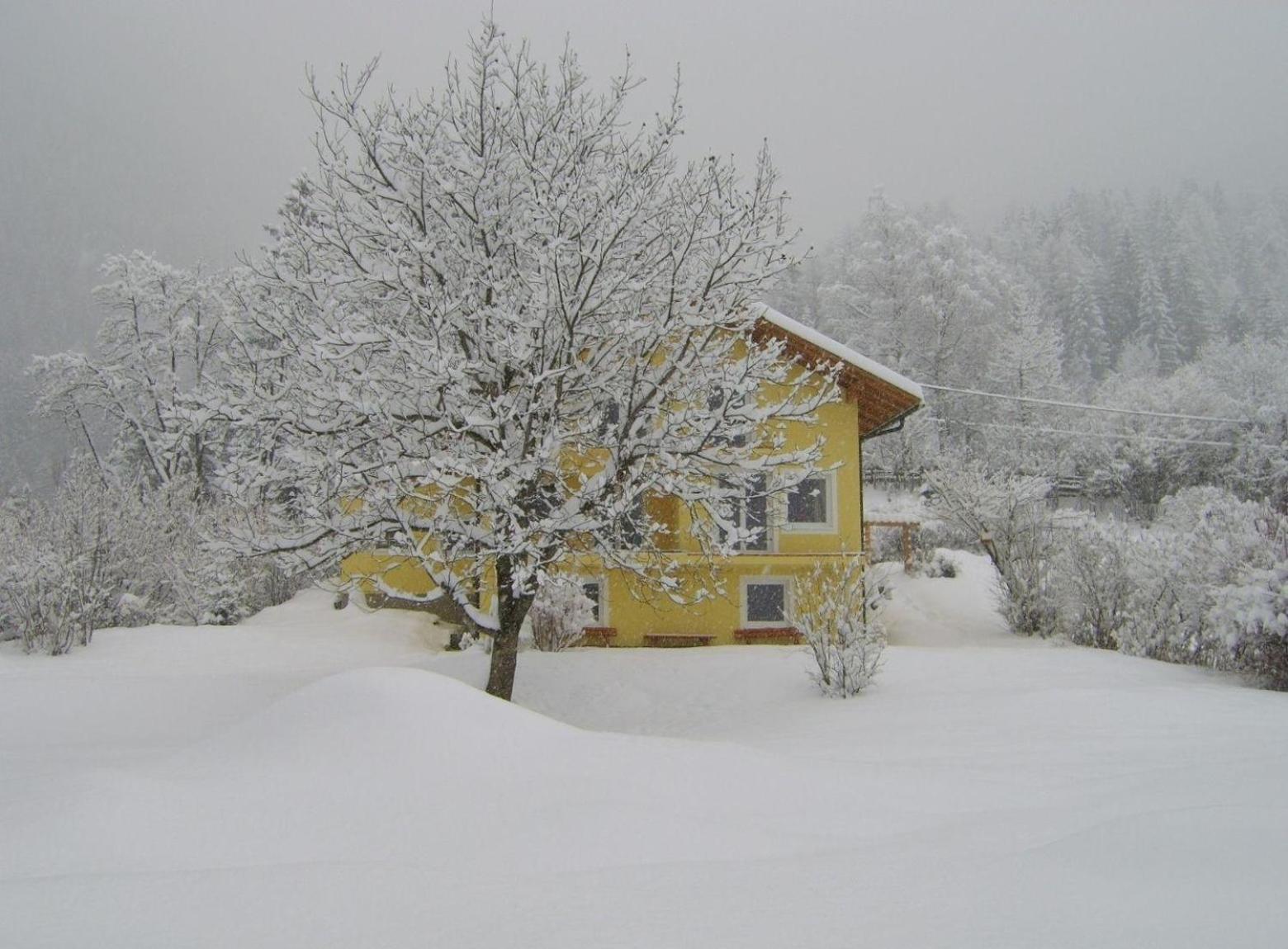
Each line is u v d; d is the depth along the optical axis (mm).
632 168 11531
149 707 10477
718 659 14148
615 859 3734
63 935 2904
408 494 10391
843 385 18859
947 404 43375
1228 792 4555
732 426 10938
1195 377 43062
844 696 11555
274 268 11016
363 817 4309
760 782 5035
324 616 22031
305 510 10508
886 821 4414
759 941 2719
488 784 4816
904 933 2707
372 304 11672
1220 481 38781
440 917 3035
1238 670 12148
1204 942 2461
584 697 12875
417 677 6211
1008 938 2602
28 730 9102
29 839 3916
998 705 9484
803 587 17047
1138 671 12336
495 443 10750
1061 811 4328
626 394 11242
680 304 11016
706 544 12422
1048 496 39031
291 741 5445
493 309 10289
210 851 3871
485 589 16297
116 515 20422
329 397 10180
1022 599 20281
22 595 16344
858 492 18812
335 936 2881
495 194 11508
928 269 44438
